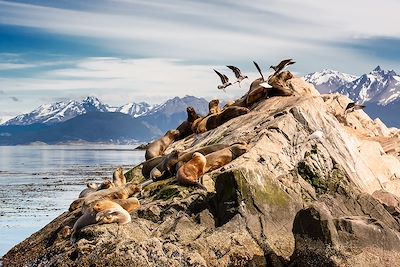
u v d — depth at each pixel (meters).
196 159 22.00
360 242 16.94
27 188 60.41
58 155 194.00
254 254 18.02
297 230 17.48
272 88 29.47
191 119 31.34
